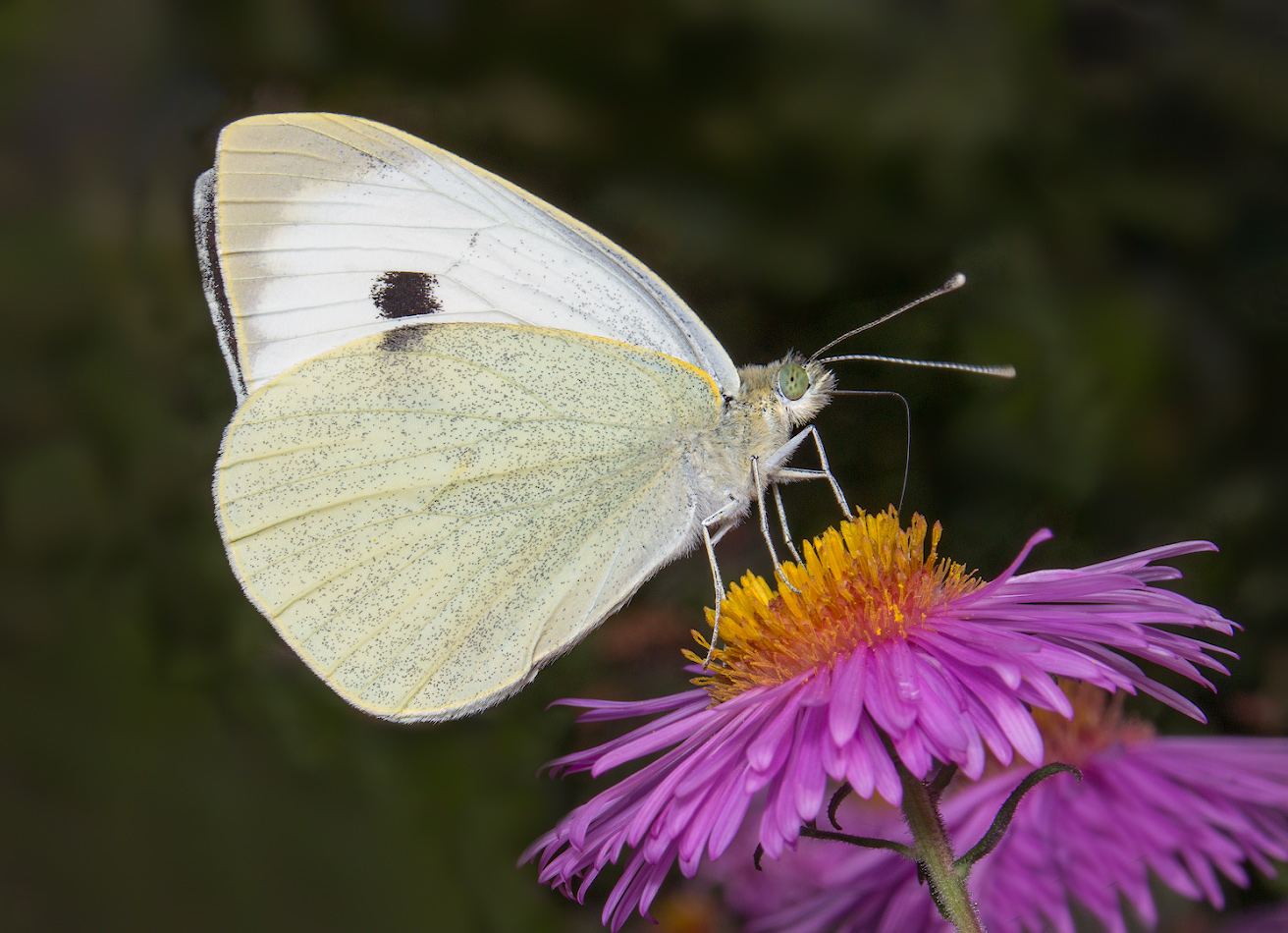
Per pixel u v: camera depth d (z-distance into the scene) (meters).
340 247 0.23
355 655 0.22
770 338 0.28
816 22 0.28
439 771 0.26
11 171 0.27
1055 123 0.27
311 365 0.22
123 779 0.26
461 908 0.26
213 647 0.26
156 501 0.27
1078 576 0.21
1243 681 0.26
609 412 0.22
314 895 0.26
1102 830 0.23
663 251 0.28
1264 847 0.22
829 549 0.21
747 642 0.21
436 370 0.22
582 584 0.22
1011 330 0.27
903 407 0.27
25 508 0.27
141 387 0.27
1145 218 0.27
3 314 0.27
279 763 0.26
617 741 0.21
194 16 0.28
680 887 0.26
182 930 0.26
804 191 0.28
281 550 0.22
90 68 0.28
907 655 0.21
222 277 0.23
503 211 0.23
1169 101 0.27
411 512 0.22
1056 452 0.27
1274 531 0.26
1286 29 0.27
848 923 0.22
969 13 0.28
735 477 0.22
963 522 0.27
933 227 0.28
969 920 0.20
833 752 0.20
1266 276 0.27
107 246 0.27
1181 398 0.27
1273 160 0.27
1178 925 0.24
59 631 0.26
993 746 0.20
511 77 0.28
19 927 0.26
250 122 0.23
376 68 0.28
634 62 0.28
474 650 0.22
